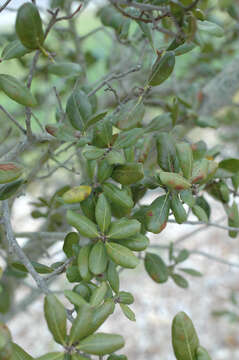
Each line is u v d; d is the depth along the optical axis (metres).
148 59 1.33
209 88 1.38
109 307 0.58
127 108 0.70
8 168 0.64
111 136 0.68
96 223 0.69
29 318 3.20
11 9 0.77
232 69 1.37
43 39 0.63
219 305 3.14
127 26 0.93
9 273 1.05
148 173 0.81
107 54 1.58
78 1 1.19
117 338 0.57
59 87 1.16
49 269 0.71
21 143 0.79
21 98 0.64
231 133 2.04
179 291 3.43
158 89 1.52
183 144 0.68
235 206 0.82
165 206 0.69
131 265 0.63
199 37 0.71
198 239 3.75
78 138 0.72
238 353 2.78
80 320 0.56
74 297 0.60
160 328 3.09
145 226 0.69
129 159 0.71
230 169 0.79
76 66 0.94
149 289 3.47
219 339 2.93
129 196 0.68
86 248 0.65
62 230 1.13
